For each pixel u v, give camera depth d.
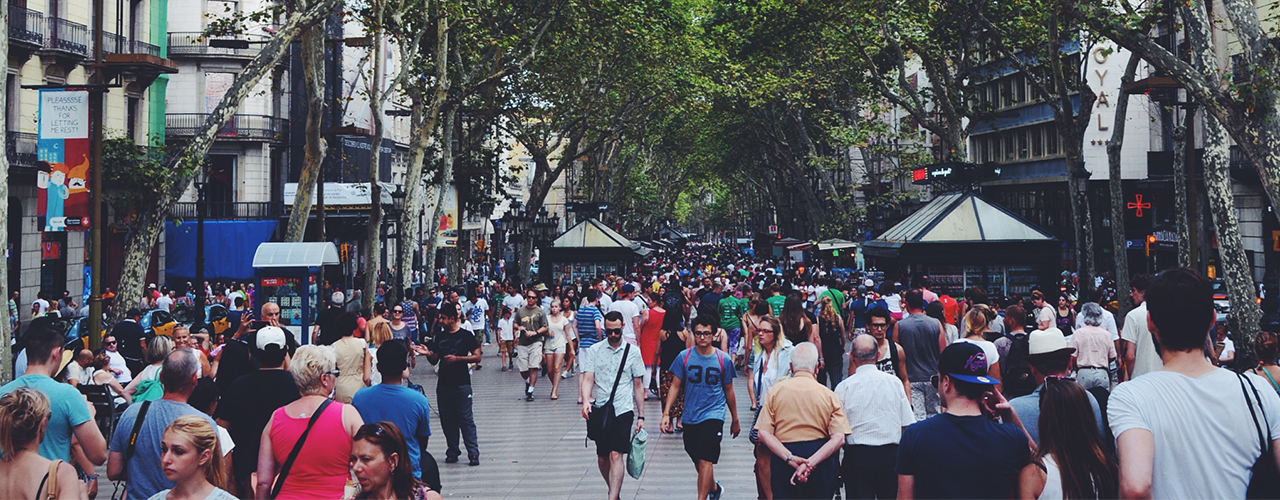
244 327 12.49
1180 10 15.73
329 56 46.12
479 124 37.22
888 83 41.81
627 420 9.30
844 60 40.19
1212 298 3.91
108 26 34.31
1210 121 17.72
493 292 30.45
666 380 14.27
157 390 9.69
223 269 41.91
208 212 43.91
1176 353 3.96
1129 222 43.62
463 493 10.24
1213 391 3.84
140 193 18.61
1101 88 42.78
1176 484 3.79
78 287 33.94
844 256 46.50
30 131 30.50
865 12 32.69
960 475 5.06
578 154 41.81
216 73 43.66
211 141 18.58
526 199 95.88
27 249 30.98
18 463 5.39
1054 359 5.92
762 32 36.06
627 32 33.28
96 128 16.17
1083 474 4.50
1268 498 3.89
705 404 9.07
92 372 12.79
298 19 18.95
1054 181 45.66
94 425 6.59
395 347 7.45
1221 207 17.67
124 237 36.81
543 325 17.97
